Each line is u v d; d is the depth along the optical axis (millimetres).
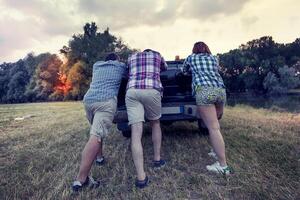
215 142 3594
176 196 3047
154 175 3670
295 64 73062
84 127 7566
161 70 4152
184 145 4984
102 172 3852
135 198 3049
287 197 2865
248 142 4836
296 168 3582
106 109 3545
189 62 3885
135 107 3611
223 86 3750
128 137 5895
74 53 49094
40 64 56344
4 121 9805
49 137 6344
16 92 63031
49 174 3832
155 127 3912
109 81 3689
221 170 3553
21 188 3389
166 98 5047
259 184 3176
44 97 55250
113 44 52250
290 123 6867
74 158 4531
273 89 58031
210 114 3652
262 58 71812
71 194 3207
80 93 45750
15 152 5070
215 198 2967
